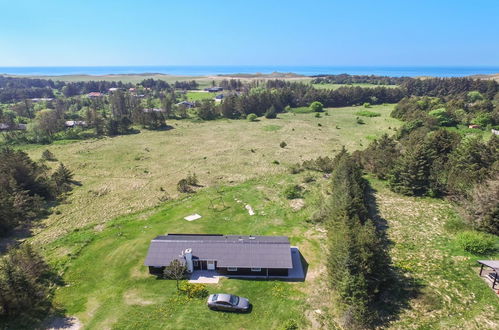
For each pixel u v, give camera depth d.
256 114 113.12
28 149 68.12
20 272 22.94
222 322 22.06
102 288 25.53
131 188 46.84
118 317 22.48
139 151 66.69
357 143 73.12
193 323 21.94
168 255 27.31
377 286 22.94
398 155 48.78
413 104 101.50
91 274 27.25
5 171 42.19
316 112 116.94
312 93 132.25
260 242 28.52
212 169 55.09
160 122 90.44
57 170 50.88
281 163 58.25
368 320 21.45
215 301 23.05
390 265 27.67
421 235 32.62
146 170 54.72
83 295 24.75
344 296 22.41
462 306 22.95
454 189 39.38
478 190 33.34
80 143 73.00
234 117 107.94
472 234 29.95
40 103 136.88
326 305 23.56
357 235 24.20
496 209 31.16
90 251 30.58
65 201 42.41
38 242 32.50
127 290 25.25
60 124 83.56
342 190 35.03
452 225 33.53
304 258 29.45
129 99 116.62
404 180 42.59
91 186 47.62
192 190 45.75
